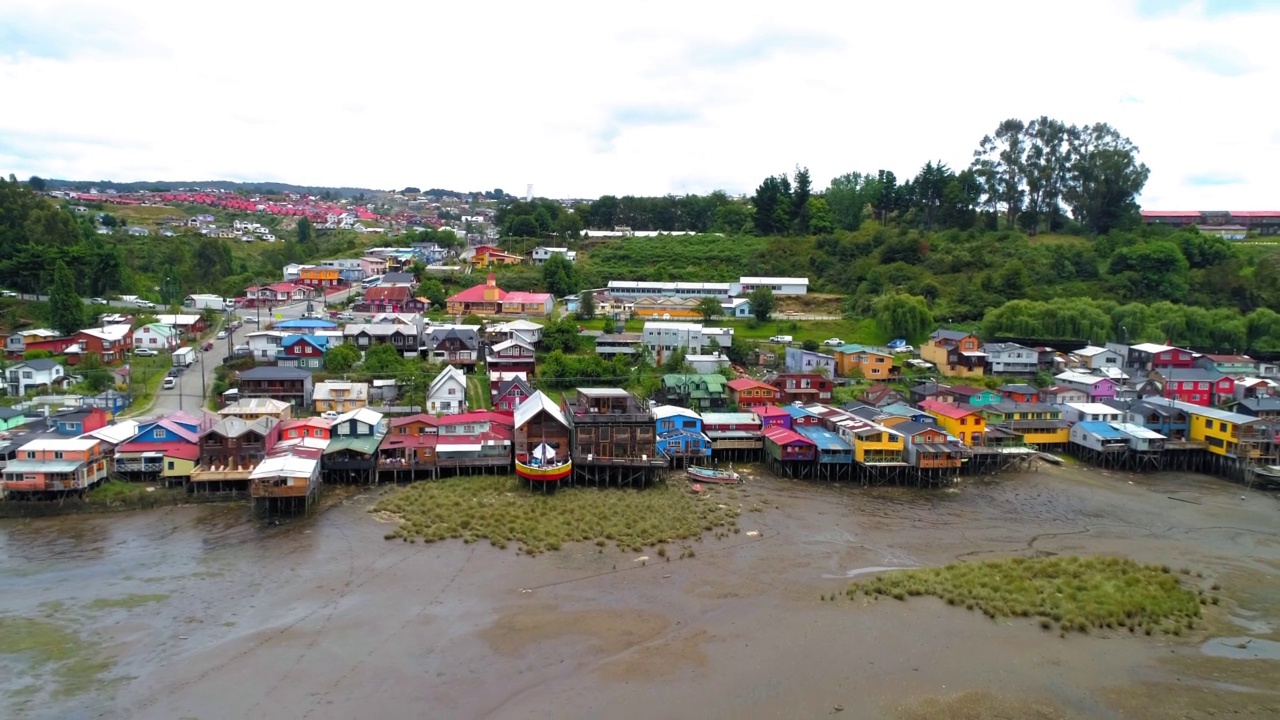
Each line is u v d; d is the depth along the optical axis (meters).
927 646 40.69
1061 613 44.00
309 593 45.53
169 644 39.56
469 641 40.41
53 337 97.38
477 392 89.88
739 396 86.31
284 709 34.34
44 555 50.31
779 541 55.66
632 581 48.00
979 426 79.00
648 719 34.12
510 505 59.78
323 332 101.50
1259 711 35.66
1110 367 105.62
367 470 65.31
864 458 70.81
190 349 95.44
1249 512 65.69
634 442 67.12
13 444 61.12
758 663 38.69
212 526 55.75
